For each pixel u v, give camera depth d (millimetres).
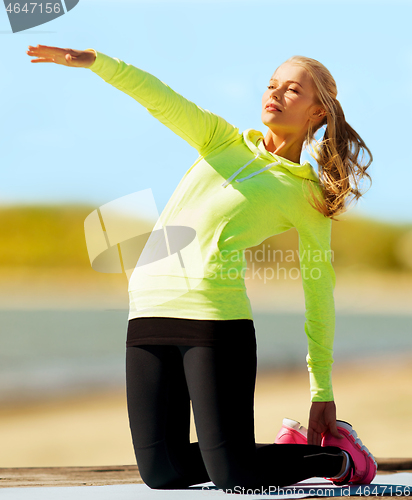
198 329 5059
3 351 50719
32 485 5652
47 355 49188
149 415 5312
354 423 25734
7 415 28734
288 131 5758
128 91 5262
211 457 4996
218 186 5406
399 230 160875
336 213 5645
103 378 39281
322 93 5660
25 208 153500
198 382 5035
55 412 29578
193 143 5742
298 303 108125
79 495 5137
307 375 39219
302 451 5238
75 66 5059
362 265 162250
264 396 32344
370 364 43344
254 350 5301
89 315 80188
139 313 5355
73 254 152375
